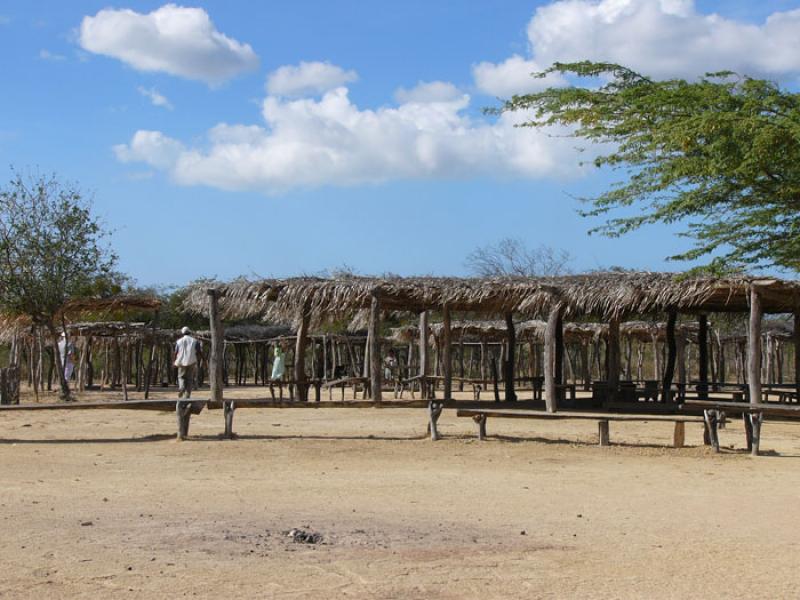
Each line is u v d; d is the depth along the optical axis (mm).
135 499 9836
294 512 9172
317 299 19953
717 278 18969
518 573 6785
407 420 20672
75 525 8352
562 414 15148
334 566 6914
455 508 9523
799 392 23969
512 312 24453
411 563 7031
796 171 14453
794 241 15664
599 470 12461
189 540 7754
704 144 14531
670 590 6367
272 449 14305
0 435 16125
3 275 26703
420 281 20453
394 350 38500
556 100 15734
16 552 7266
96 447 14453
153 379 37812
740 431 18844
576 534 8242
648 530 8445
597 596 6207
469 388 37625
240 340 36375
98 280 28312
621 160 15414
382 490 10641
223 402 15898
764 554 7473
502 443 15312
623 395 24703
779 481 11594
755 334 18938
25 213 27078
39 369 31703
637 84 15641
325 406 16766
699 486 11164
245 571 6738
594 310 21281
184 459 13148
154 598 6059
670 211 15750
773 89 14656
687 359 42406
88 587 6301
